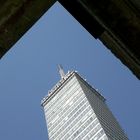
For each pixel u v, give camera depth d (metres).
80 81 155.12
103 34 5.38
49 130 137.38
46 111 153.25
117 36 5.20
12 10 4.55
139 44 5.26
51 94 159.62
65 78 160.75
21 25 4.70
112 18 5.14
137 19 5.12
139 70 5.52
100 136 111.81
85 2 5.09
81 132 120.25
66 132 127.00
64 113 139.62
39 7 4.79
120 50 5.36
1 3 4.47
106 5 5.12
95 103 139.38
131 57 5.36
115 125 131.38
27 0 4.69
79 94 142.75
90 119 123.31
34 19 4.78
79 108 134.50
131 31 5.20
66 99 147.88
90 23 5.35
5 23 4.58
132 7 5.10
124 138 125.06
